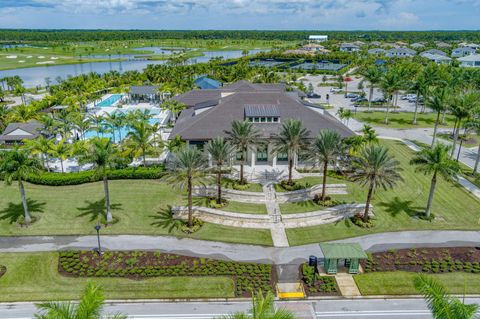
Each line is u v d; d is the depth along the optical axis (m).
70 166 62.84
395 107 110.75
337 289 34.59
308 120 60.72
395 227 44.62
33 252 39.34
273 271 37.06
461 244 41.44
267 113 59.22
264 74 146.12
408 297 33.72
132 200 50.69
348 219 46.62
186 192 52.75
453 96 68.25
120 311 31.73
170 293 33.81
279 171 58.28
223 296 33.59
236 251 40.06
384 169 42.53
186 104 82.00
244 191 51.75
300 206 48.81
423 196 52.44
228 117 60.09
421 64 162.50
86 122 74.50
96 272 36.28
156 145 72.62
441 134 83.00
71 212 47.50
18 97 125.94
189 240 41.94
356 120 96.69
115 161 45.03
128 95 128.38
